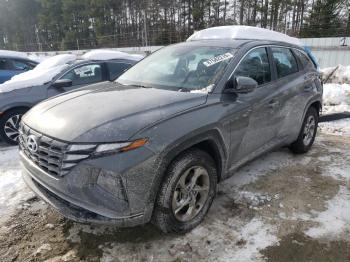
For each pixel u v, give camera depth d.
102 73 6.37
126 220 2.46
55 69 6.00
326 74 10.75
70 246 2.84
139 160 2.40
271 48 4.02
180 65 3.63
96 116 2.61
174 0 47.41
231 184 3.89
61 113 2.76
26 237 2.96
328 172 4.26
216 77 3.24
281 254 2.73
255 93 3.51
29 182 2.86
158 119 2.60
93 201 2.41
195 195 2.96
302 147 4.75
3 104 5.32
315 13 31.31
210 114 2.92
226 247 2.80
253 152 3.66
